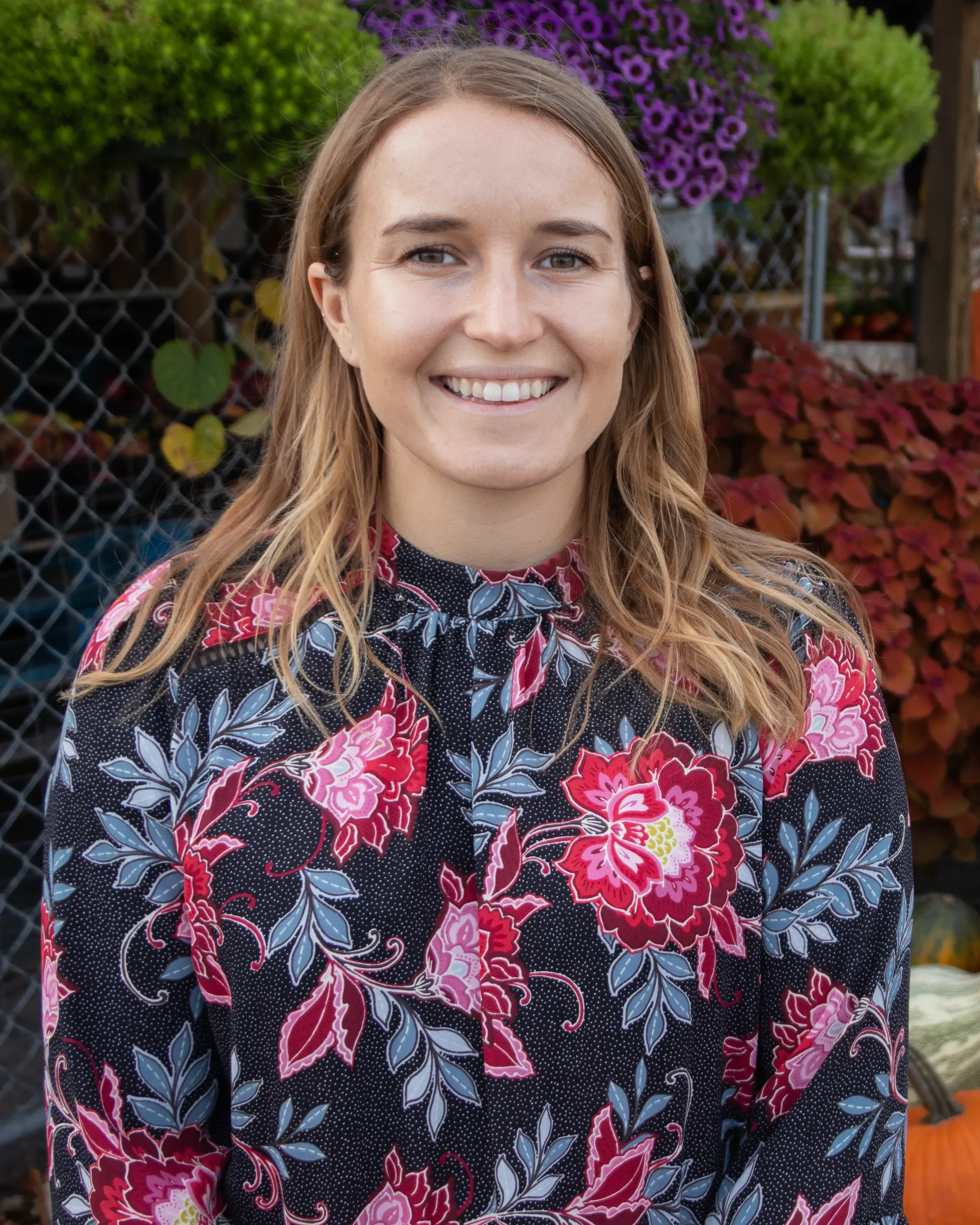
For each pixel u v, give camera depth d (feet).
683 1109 3.21
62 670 8.43
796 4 10.48
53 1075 3.35
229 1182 3.37
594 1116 3.12
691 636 3.36
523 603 3.46
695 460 3.84
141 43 5.89
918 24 13.78
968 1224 5.80
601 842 3.15
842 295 13.96
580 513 3.69
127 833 3.28
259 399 8.27
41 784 9.71
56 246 7.66
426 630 3.42
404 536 3.56
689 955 3.16
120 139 6.45
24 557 8.91
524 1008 3.09
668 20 8.11
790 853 3.30
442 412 3.17
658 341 3.74
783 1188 3.11
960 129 12.14
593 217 3.11
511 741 3.27
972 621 8.14
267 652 3.40
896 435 8.34
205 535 4.12
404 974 3.12
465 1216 3.16
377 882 3.13
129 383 8.50
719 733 3.31
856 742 3.37
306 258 3.78
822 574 3.76
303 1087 3.12
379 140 3.18
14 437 8.25
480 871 3.15
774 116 9.05
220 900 3.18
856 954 3.28
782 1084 3.31
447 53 3.26
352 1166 3.14
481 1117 3.14
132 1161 3.31
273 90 6.15
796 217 11.61
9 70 5.91
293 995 3.10
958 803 8.63
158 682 3.39
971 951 8.13
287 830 3.17
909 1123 6.23
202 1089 3.40
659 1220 3.25
